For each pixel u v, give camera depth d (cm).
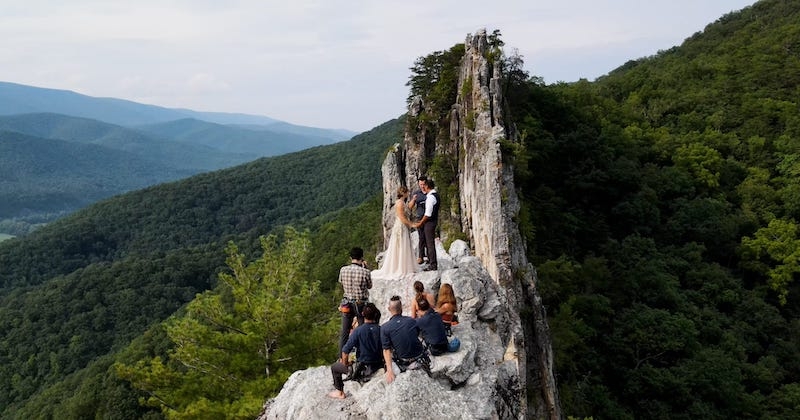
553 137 6178
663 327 4372
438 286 1543
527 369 2936
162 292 12119
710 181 6781
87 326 10738
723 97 9062
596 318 4394
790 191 6347
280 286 2386
